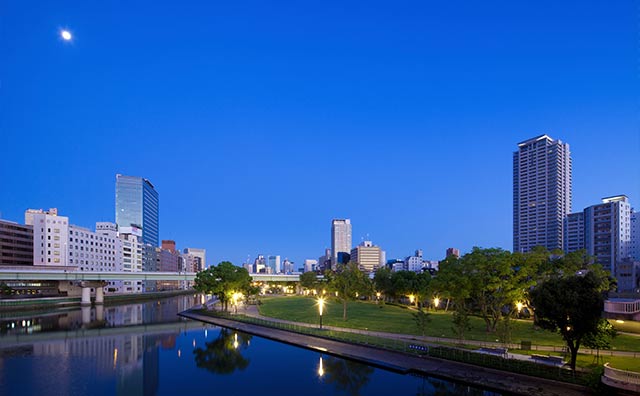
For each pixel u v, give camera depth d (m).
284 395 41.19
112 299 170.38
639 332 61.97
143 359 57.50
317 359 54.19
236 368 51.47
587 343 37.91
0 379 47.09
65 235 178.88
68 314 119.00
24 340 73.25
